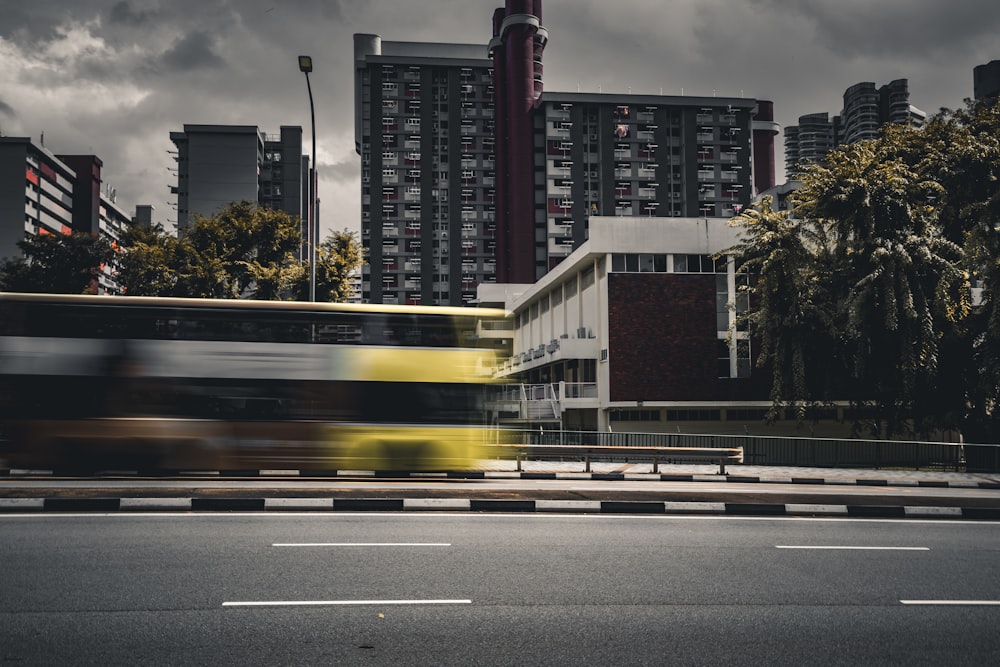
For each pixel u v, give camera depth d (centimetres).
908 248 2534
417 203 9362
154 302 1583
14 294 1548
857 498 1438
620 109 9131
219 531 931
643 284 3778
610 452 2000
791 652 530
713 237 3822
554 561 801
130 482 1467
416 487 1463
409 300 9244
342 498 1184
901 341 2547
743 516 1194
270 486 1425
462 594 658
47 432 1517
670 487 1648
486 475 1883
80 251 5488
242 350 1591
